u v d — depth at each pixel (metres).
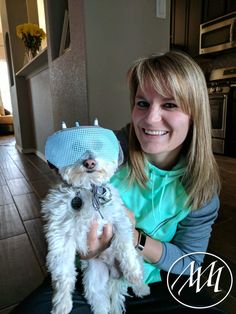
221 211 1.82
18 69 4.03
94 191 0.63
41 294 0.67
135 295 0.71
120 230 0.65
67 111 1.79
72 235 0.62
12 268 1.26
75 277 0.66
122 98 1.50
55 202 0.64
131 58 1.49
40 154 3.87
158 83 0.64
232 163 3.03
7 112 8.24
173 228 0.76
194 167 0.73
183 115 0.68
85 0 1.29
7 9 3.84
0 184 2.55
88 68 1.38
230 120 3.28
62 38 1.95
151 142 0.70
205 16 3.32
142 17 1.48
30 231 1.60
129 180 0.78
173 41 3.81
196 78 0.66
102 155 0.59
